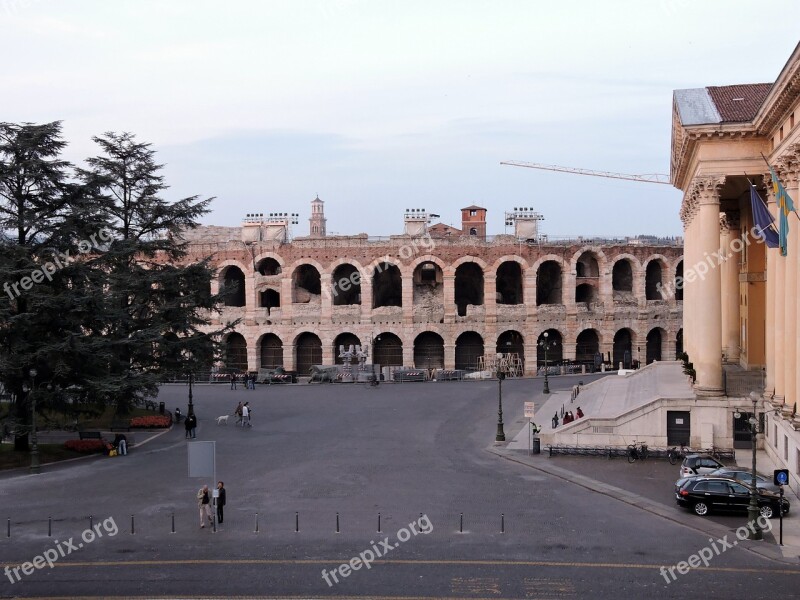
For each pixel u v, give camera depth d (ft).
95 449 168.55
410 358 318.86
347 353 312.09
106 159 215.51
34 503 125.29
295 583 88.43
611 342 331.36
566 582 87.97
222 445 177.47
